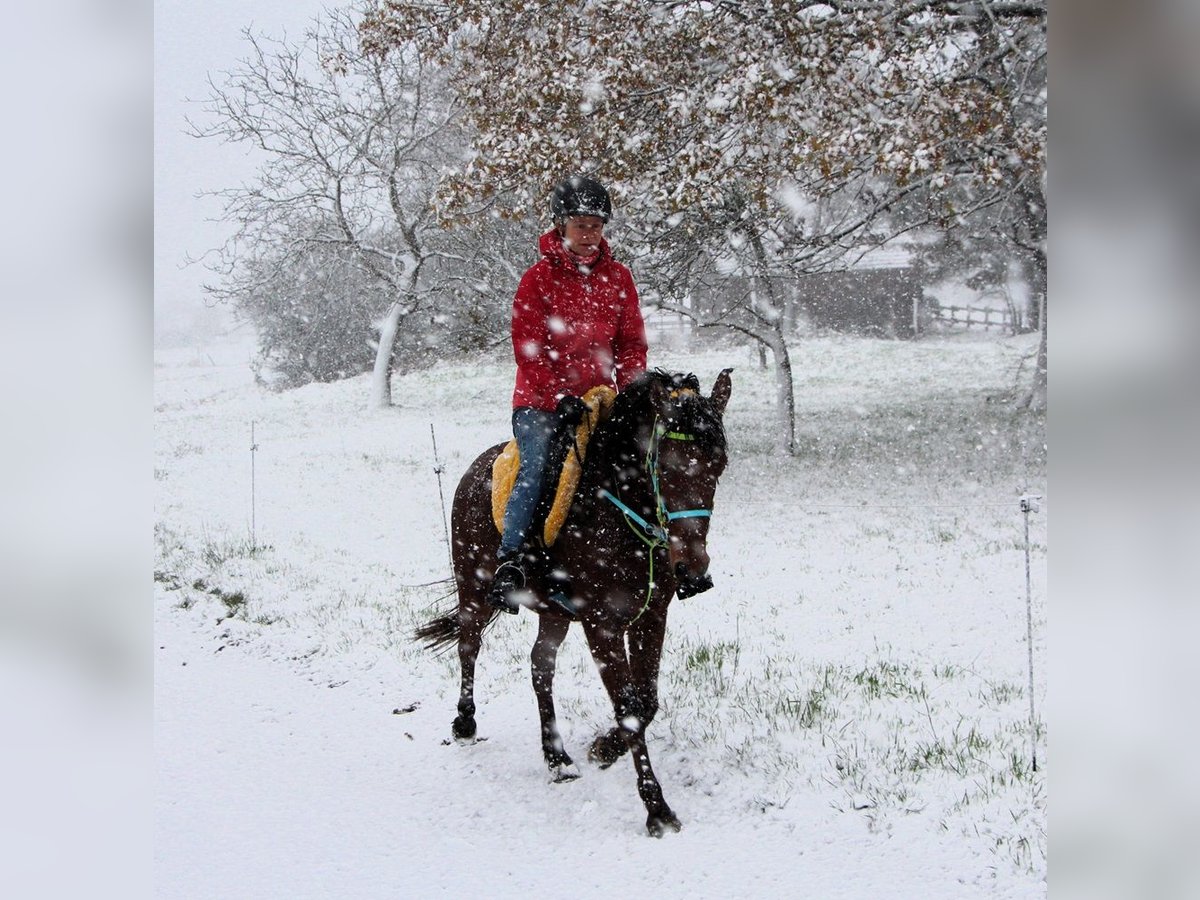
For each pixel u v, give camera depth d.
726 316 18.88
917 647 7.67
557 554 4.85
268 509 15.88
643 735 4.74
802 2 13.16
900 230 16.78
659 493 4.26
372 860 4.60
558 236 5.01
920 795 4.86
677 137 13.73
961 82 13.70
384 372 28.55
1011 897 3.88
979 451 17.55
